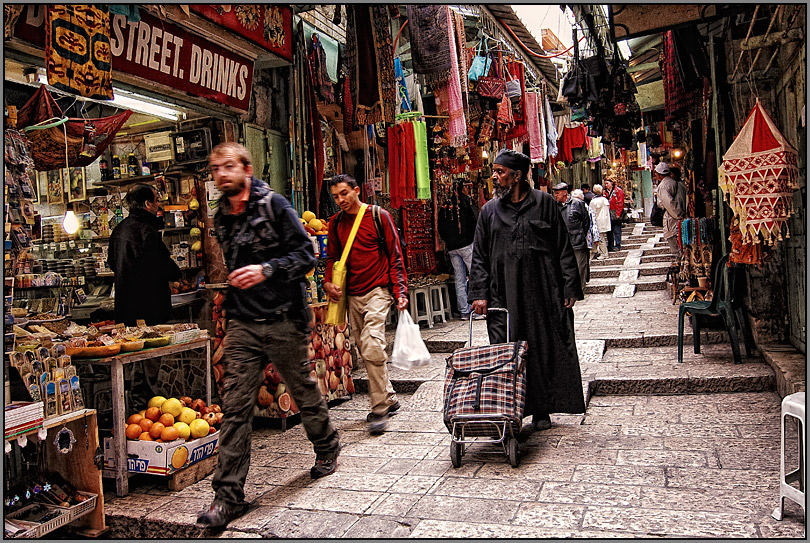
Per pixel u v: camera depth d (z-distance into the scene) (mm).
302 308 3287
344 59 6215
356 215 4438
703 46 6223
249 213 3168
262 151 5570
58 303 6223
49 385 3111
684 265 7441
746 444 3504
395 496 3127
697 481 3010
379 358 4430
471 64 7445
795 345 5070
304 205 5793
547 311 3938
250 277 2947
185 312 5309
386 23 5789
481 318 8805
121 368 3529
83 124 4195
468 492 3102
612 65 7617
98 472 3250
